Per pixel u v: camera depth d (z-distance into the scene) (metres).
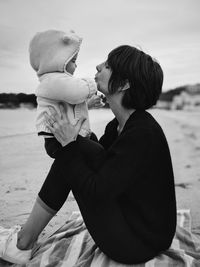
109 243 1.86
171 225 1.87
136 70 1.80
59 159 1.81
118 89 1.85
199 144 3.91
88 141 1.89
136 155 1.73
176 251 1.96
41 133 1.88
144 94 1.83
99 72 1.92
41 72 1.90
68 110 1.88
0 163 3.42
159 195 1.83
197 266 1.96
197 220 2.65
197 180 3.25
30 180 3.21
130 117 1.85
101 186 1.73
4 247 2.13
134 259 1.84
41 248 2.23
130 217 1.85
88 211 1.88
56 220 2.76
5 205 2.84
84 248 2.17
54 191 2.06
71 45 1.91
